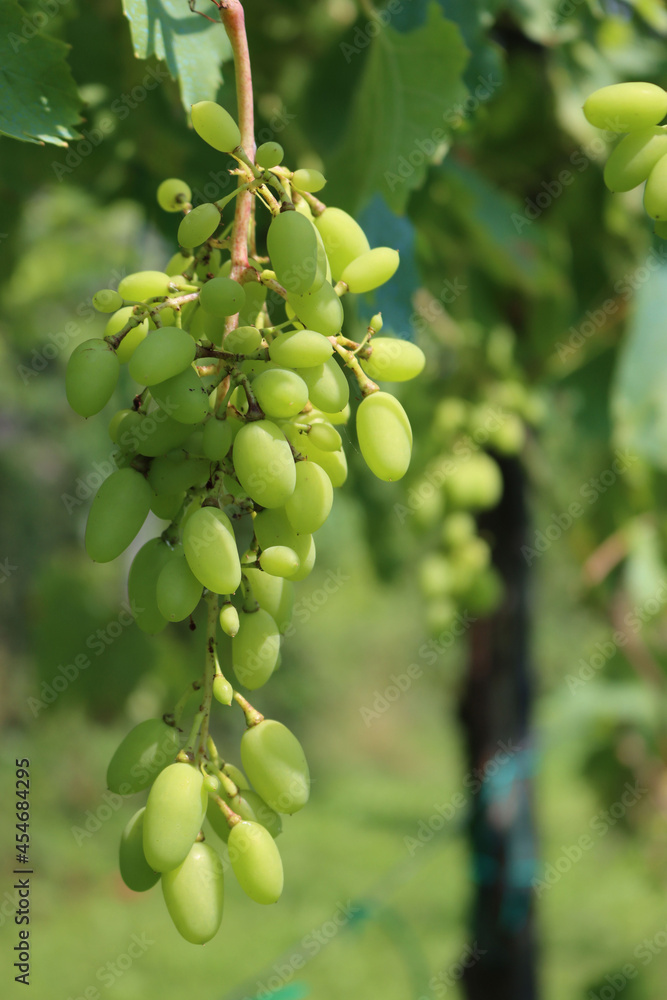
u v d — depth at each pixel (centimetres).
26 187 123
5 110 87
